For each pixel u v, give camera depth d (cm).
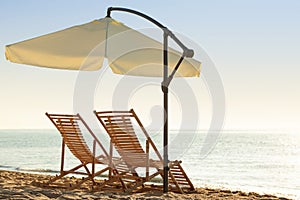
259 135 6544
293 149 3062
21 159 2103
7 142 4203
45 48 598
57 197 518
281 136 5991
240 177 1428
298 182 1297
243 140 4647
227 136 6081
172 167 630
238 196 631
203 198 564
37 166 1705
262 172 1614
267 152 2750
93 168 624
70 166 1727
